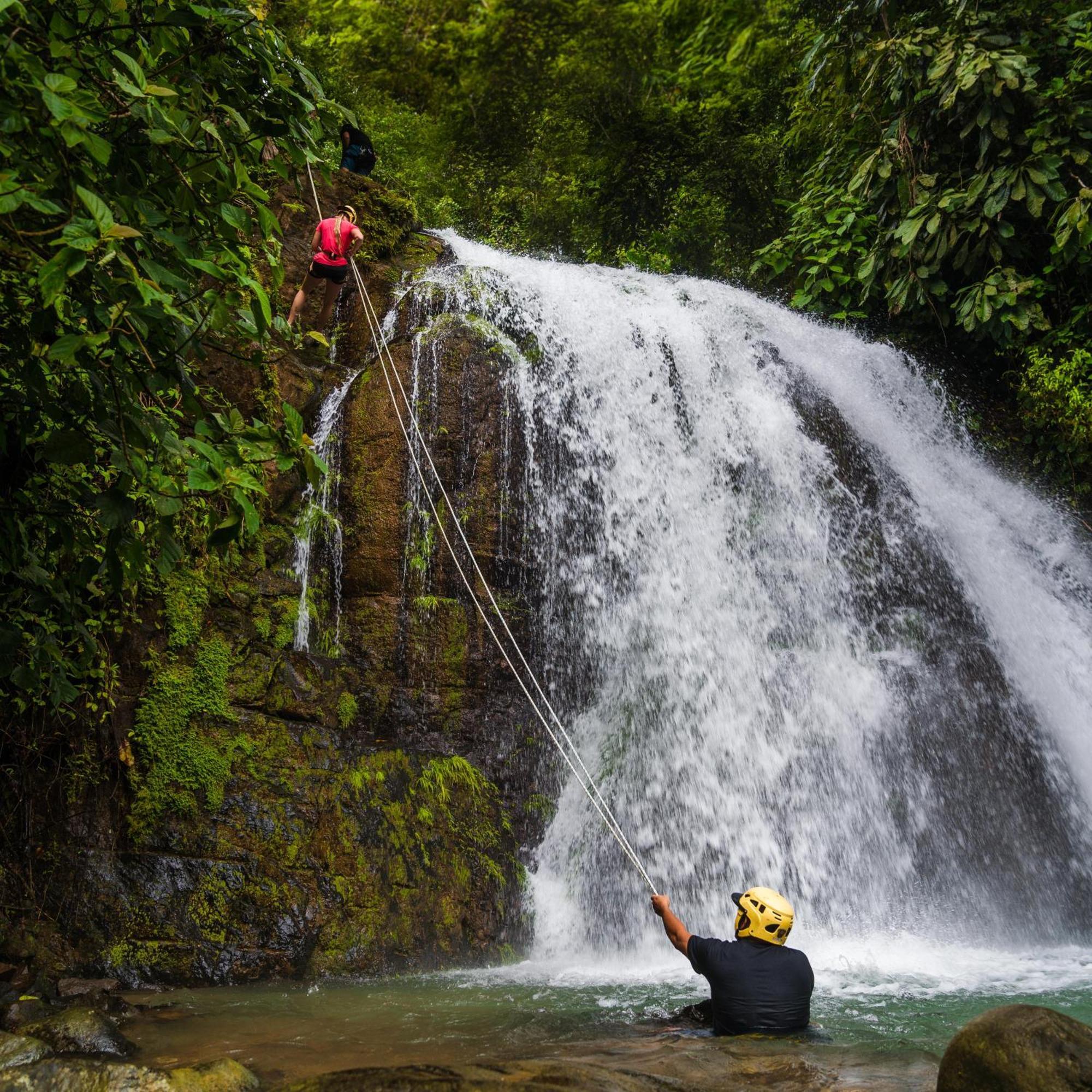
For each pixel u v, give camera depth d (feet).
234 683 22.81
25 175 11.60
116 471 17.52
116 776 20.99
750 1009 15.06
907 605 31.65
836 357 37.73
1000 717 29.60
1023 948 24.71
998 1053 10.64
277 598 24.44
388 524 26.12
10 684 20.13
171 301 12.22
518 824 24.79
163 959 19.36
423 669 25.20
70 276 10.72
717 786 26.48
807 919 25.20
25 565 16.89
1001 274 37.60
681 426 31.73
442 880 22.65
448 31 65.51
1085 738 30.78
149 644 22.13
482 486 27.07
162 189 13.43
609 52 63.46
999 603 32.81
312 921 20.57
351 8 64.39
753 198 53.36
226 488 12.81
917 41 38.73
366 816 22.49
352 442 26.94
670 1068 12.85
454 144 57.98
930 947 23.91
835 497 33.04
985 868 26.76
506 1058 13.82
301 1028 15.98
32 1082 11.64
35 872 19.60
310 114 14.61
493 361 28.32
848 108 44.14
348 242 27.35
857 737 27.81
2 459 15.98
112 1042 14.15
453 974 21.15
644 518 29.63
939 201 38.11
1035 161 36.22
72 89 10.09
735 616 29.66
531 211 53.31
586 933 23.71
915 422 37.68
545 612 27.20
